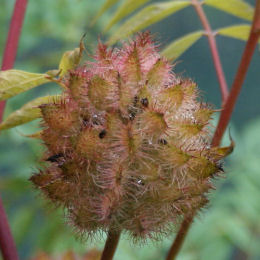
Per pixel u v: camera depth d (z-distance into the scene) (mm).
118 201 162
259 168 270
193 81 169
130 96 163
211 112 169
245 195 265
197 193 167
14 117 181
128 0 211
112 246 170
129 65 164
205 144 169
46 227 239
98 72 166
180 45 211
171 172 164
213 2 217
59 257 223
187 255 242
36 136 179
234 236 257
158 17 208
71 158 163
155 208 166
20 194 260
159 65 165
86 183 163
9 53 204
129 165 162
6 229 191
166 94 164
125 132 160
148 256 235
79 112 163
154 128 161
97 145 161
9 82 174
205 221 259
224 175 179
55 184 165
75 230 169
